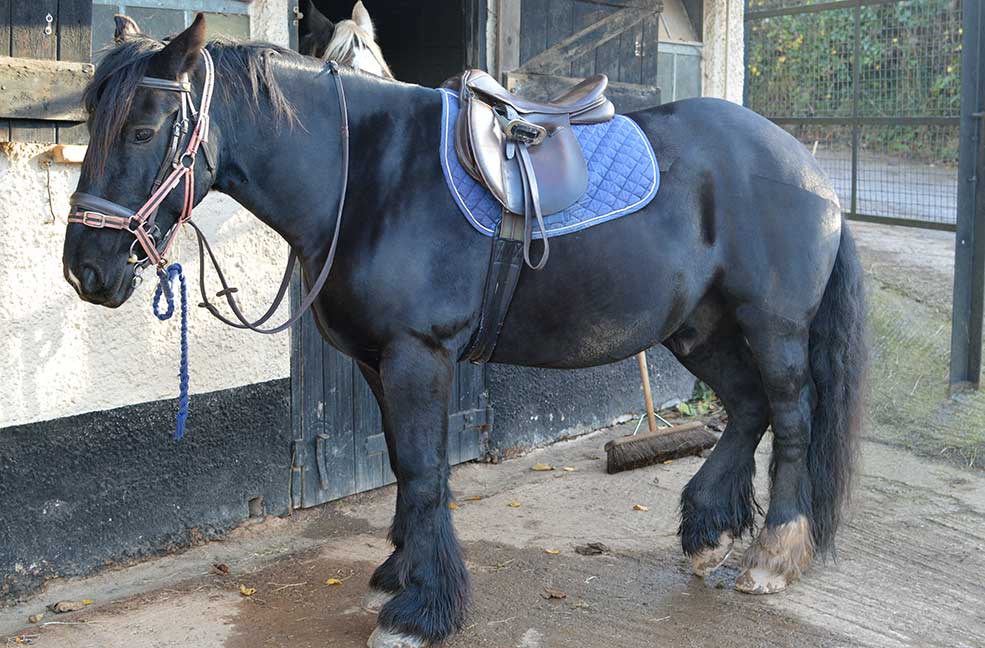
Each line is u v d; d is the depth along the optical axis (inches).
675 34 209.0
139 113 89.8
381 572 116.2
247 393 141.6
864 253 283.1
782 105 282.0
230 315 138.2
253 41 101.4
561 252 105.4
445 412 103.2
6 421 116.8
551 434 188.7
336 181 101.5
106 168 89.4
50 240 119.2
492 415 177.5
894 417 193.6
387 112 104.0
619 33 189.9
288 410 147.7
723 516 125.1
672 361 211.6
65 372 121.8
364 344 103.0
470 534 142.8
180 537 136.1
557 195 103.7
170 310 96.7
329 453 154.3
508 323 107.2
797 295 115.0
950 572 128.0
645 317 111.0
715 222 113.3
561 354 111.0
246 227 138.5
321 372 152.1
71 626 113.6
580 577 127.6
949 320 237.6
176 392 133.3
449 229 101.7
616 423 201.0
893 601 119.7
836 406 120.2
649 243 108.8
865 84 260.4
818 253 115.4
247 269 139.6
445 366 102.3
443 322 101.2
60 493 122.6
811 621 114.7
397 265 99.7
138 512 131.0
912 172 256.8
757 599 120.4
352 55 147.8
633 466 169.3
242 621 115.3
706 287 115.1
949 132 255.1
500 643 109.7
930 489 159.2
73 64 117.3
